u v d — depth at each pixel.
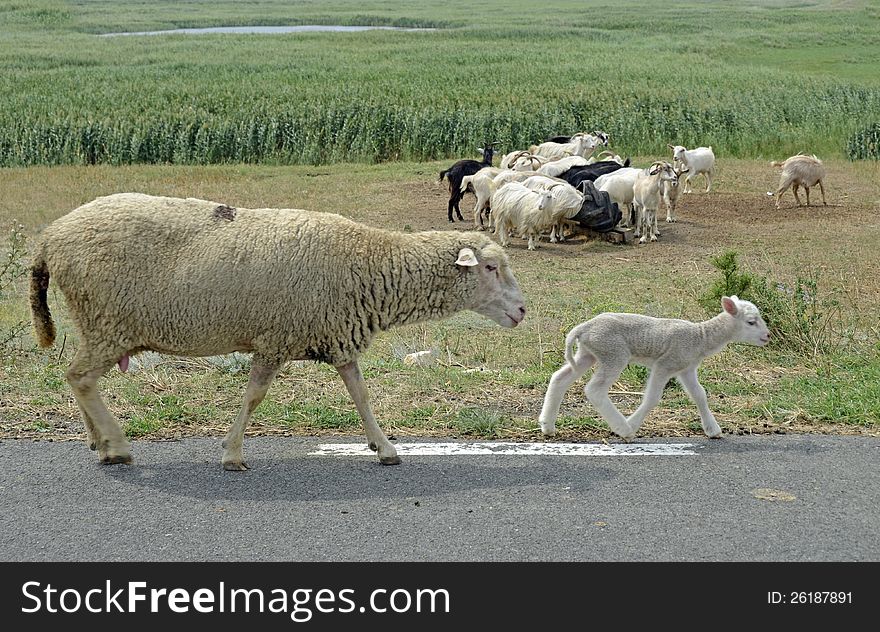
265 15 92.75
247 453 5.61
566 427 6.11
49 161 27.28
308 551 4.37
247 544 4.43
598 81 37.44
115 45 58.06
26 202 18.31
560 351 8.62
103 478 5.18
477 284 5.77
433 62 46.38
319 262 5.34
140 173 22.97
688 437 6.00
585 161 18.75
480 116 28.56
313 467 5.38
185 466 5.38
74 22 82.50
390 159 27.73
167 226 5.32
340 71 41.94
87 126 27.39
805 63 49.41
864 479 5.23
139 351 5.55
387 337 9.40
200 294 5.25
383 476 5.24
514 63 45.06
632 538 4.48
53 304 10.69
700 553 4.34
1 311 10.30
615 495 4.98
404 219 17.36
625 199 15.99
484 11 95.44
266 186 20.84
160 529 4.56
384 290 5.52
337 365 5.55
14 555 4.31
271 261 5.29
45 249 5.39
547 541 4.45
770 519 4.69
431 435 5.97
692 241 15.34
